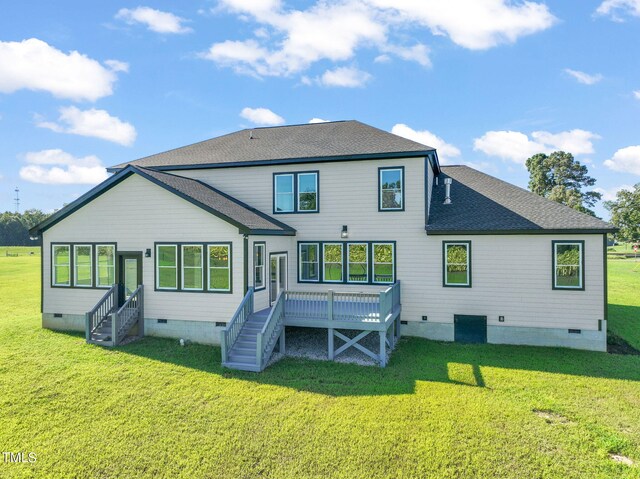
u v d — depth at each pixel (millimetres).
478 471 5852
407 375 10109
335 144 16078
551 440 6730
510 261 13406
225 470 5969
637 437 6875
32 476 5816
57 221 14578
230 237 12562
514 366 10945
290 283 15531
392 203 14594
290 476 5805
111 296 13625
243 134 19750
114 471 5953
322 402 8352
